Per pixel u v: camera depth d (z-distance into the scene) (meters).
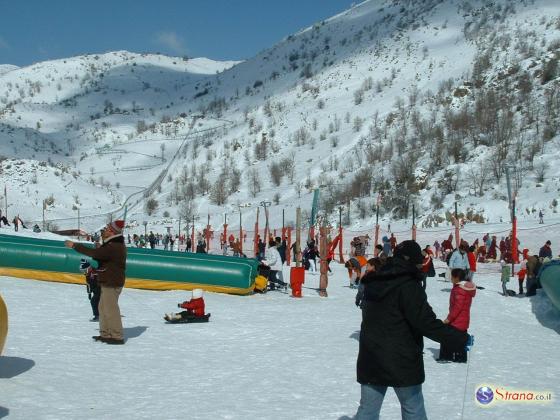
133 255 21.52
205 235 60.97
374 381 5.90
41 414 7.42
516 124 113.75
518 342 14.33
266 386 9.31
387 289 5.84
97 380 9.22
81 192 119.44
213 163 169.75
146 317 15.89
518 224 62.44
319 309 18.73
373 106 180.75
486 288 27.22
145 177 163.62
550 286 19.12
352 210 92.75
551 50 147.25
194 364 10.71
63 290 19.61
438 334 5.73
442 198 88.38
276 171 136.50
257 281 22.66
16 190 111.25
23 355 10.45
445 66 197.12
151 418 7.48
